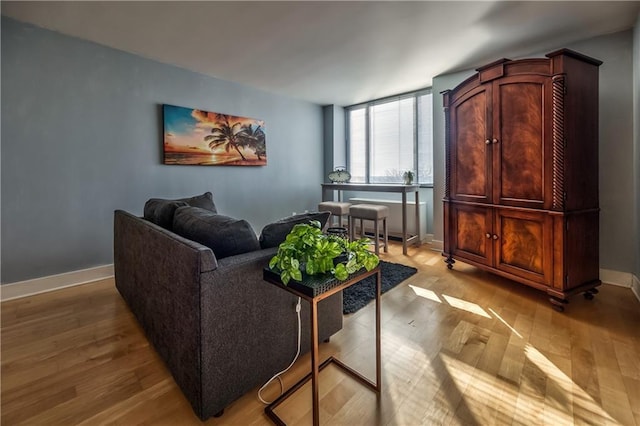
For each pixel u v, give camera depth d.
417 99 4.56
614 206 2.66
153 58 3.23
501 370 1.56
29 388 1.47
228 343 1.29
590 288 2.30
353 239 4.19
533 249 2.35
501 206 2.55
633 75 2.51
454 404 1.34
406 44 2.87
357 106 5.31
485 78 2.62
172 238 1.43
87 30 2.61
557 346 1.76
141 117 3.21
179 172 3.54
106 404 1.36
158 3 2.20
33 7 2.26
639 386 1.42
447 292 2.57
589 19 2.41
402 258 3.62
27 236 2.59
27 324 2.09
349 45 2.90
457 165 2.99
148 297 1.75
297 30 2.60
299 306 1.54
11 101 2.48
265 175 4.50
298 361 1.65
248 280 1.35
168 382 1.51
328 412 1.30
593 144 2.33
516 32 2.63
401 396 1.39
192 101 3.61
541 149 2.27
